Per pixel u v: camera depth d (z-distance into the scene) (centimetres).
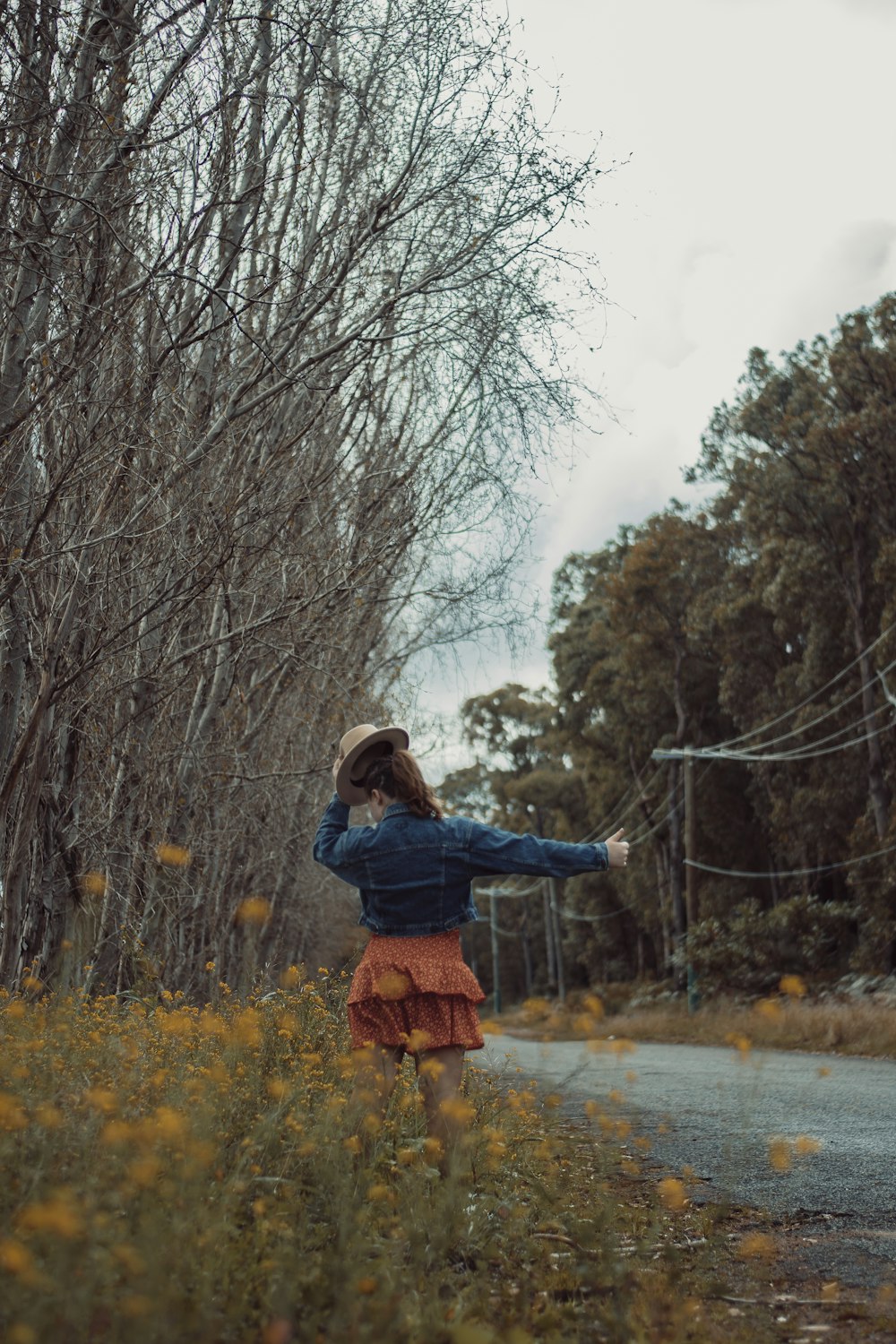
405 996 398
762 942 3294
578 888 5322
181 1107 318
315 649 995
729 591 3731
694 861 3522
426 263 839
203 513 772
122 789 819
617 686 4325
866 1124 757
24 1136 284
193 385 820
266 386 860
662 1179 534
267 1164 321
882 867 2922
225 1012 574
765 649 3547
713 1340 286
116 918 801
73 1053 387
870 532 3141
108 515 682
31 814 659
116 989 770
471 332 810
